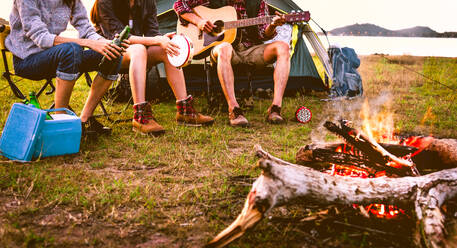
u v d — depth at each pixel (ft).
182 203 6.23
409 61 40.60
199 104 16.65
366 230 5.20
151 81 16.22
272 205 4.69
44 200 6.17
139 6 12.80
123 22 12.82
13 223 5.40
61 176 7.30
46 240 4.94
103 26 12.55
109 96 15.75
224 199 6.34
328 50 20.90
